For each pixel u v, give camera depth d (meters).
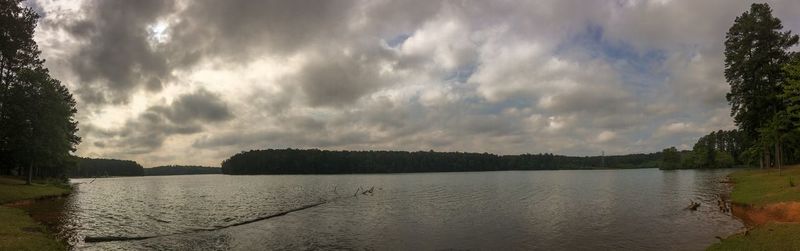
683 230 29.27
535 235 29.62
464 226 34.34
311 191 86.44
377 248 26.56
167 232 33.09
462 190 82.25
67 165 94.06
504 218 38.53
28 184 62.94
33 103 58.84
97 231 33.28
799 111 43.47
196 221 39.91
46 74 60.84
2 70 58.62
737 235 22.56
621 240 27.00
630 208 43.28
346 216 42.59
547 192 72.06
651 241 26.33
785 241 18.92
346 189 91.44
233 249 26.62
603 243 26.34
